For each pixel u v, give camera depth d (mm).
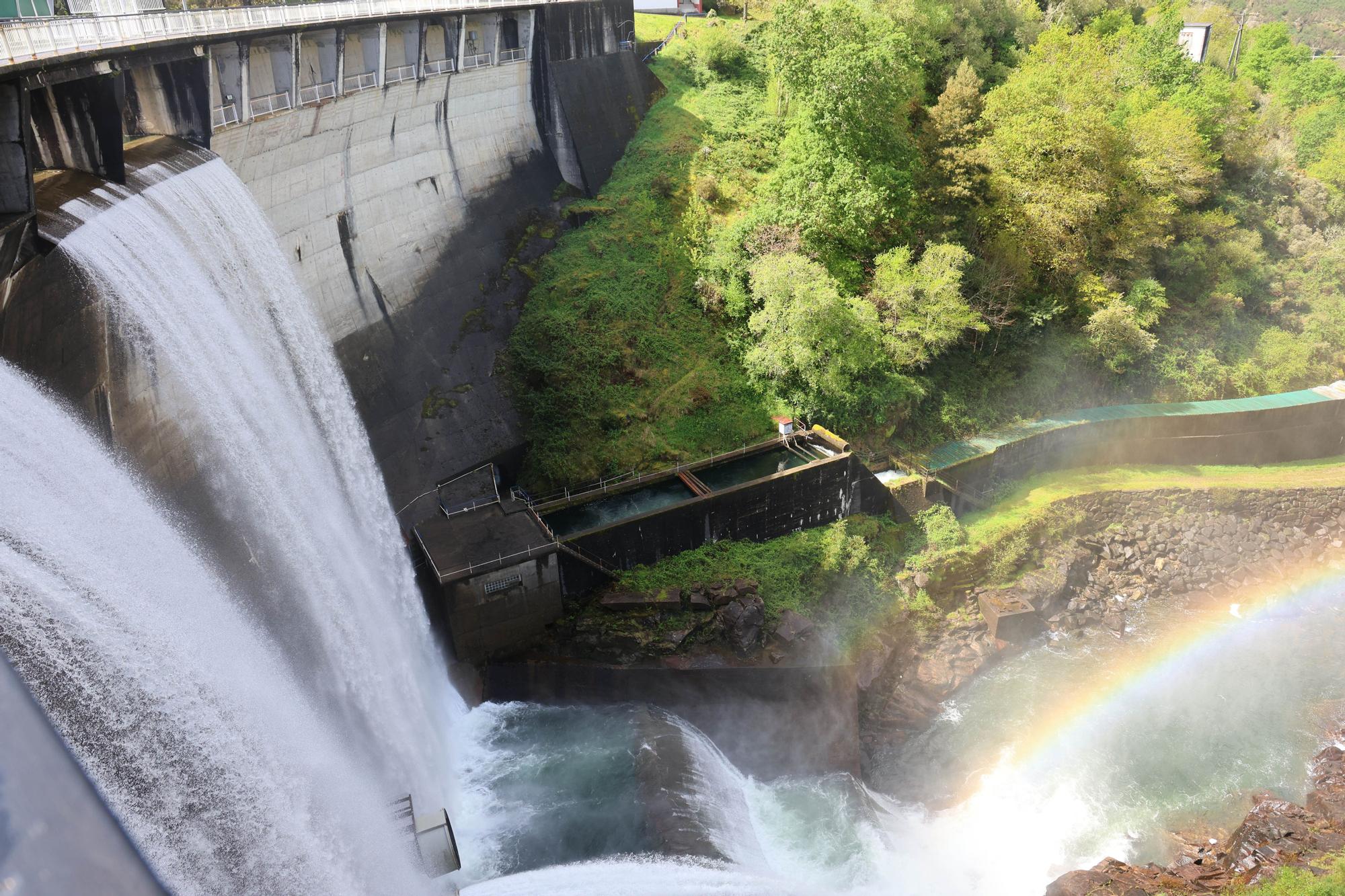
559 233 75438
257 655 37688
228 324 45219
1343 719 60938
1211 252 93812
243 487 43906
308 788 33688
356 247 60375
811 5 76438
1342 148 113938
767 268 67625
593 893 40844
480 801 47250
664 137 85000
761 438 67188
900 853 50469
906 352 70938
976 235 81812
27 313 34094
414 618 54125
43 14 47531
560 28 76375
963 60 84688
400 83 61688
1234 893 44625
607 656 53688
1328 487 78875
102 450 35125
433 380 63156
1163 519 76750
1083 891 46281
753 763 53625
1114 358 83000
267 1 69375
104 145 40312
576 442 64625
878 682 59688
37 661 24844
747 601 55688
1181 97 99750
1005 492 74812
